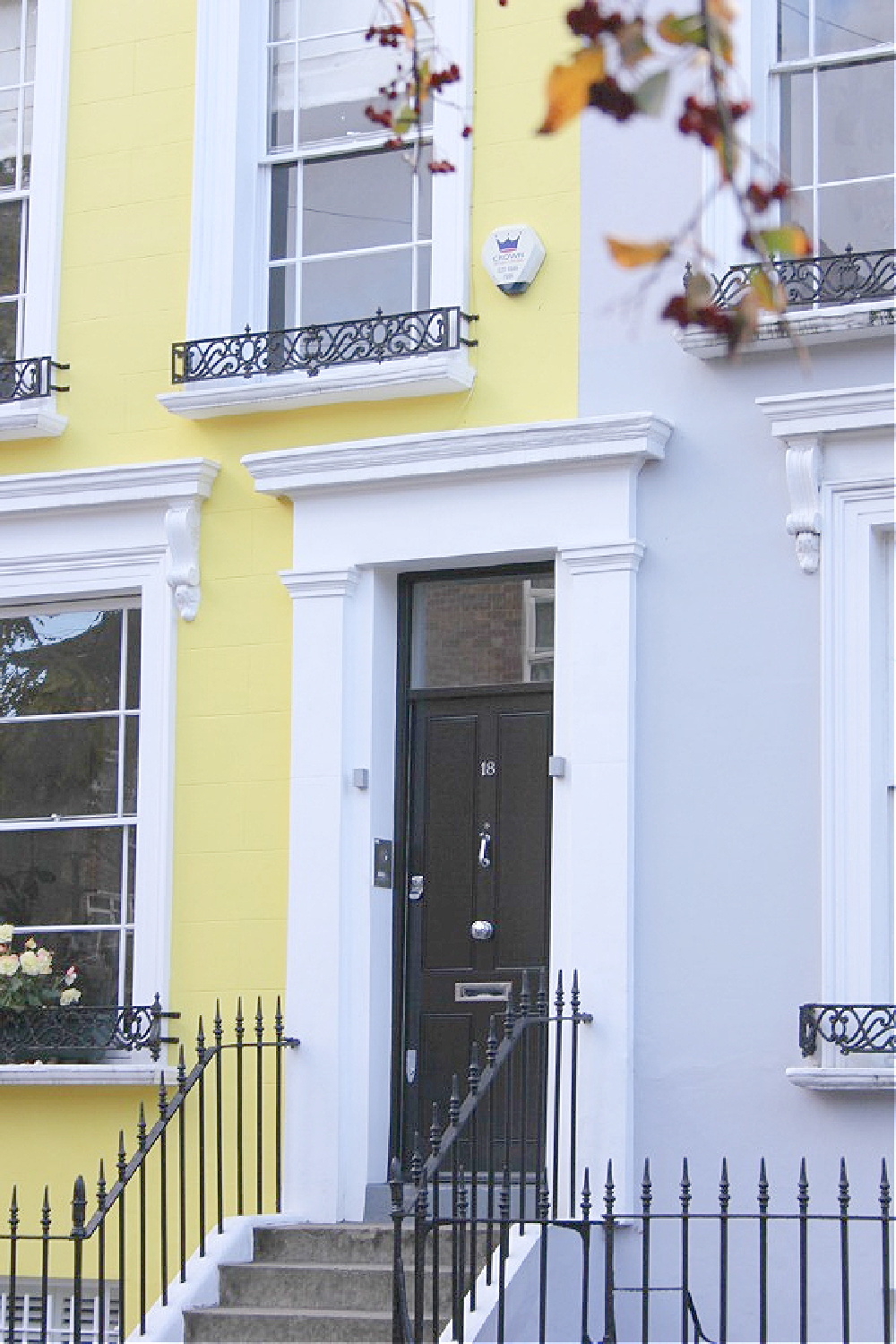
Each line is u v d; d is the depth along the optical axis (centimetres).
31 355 1208
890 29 1072
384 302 1162
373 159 1176
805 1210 844
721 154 524
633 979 1035
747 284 886
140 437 1180
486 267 1111
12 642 1212
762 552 1045
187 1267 1016
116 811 1167
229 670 1142
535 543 1079
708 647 1048
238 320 1177
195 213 1180
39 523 1195
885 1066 988
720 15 506
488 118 1126
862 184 1064
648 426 1051
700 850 1035
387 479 1105
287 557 1140
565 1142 1034
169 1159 1111
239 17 1193
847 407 1019
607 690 1055
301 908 1102
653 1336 1001
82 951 1162
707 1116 1015
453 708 1129
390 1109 1102
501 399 1105
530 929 1096
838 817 1008
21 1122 1140
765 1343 845
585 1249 881
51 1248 1123
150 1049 1128
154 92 1204
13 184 1242
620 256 516
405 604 1138
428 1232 975
